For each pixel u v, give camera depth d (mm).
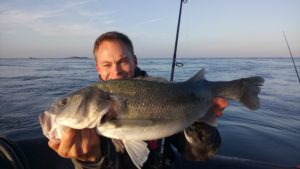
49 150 1031
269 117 2289
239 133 1768
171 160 911
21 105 2850
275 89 4074
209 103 881
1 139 849
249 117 2232
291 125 2072
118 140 789
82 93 711
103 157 713
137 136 736
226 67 8938
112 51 836
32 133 1543
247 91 930
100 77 907
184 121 809
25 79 5273
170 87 810
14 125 2131
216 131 871
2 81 4914
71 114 687
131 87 759
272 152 1512
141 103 751
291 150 1548
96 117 700
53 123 680
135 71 944
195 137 821
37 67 10055
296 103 2988
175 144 916
